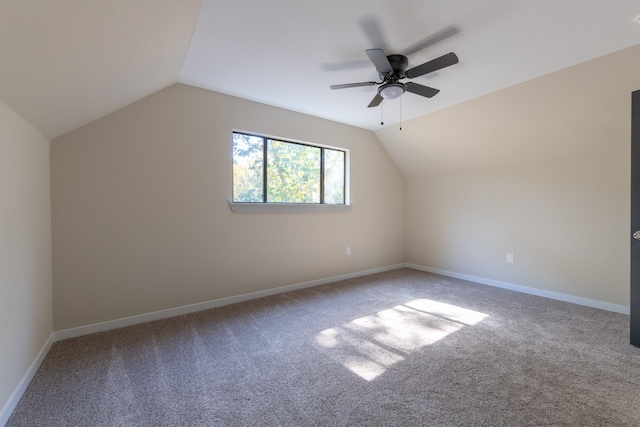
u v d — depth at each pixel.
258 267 3.36
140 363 1.95
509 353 2.08
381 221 4.69
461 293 3.54
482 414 1.47
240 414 1.48
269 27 1.90
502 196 3.79
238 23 1.85
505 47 2.13
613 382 1.72
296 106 3.42
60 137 2.28
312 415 1.47
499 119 3.21
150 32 1.61
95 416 1.46
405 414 1.47
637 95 2.07
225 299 3.11
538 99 2.79
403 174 4.96
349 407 1.53
